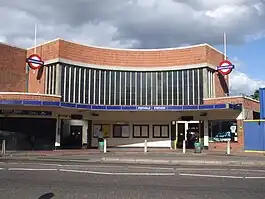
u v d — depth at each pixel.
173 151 30.27
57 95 31.03
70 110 33.44
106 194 8.96
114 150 31.69
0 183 10.66
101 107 33.34
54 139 31.88
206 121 33.53
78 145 34.12
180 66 35.25
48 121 31.73
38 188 9.81
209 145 32.97
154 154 26.20
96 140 35.91
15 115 30.38
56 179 11.59
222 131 32.28
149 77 36.28
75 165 16.50
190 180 11.55
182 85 35.19
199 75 34.50
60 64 32.84
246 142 30.55
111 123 36.66
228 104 29.91
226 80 38.59
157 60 36.16
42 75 34.00
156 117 35.97
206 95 33.91
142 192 9.27
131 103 35.97
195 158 21.39
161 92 35.81
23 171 13.73
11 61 34.50
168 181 11.28
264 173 13.91
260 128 30.05
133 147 36.31
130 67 36.09
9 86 34.12
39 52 34.69
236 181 11.43
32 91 34.88
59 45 32.84
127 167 15.77
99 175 12.66
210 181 11.37
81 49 34.50
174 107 32.91
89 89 34.75
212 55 35.28
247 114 32.06
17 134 30.39
